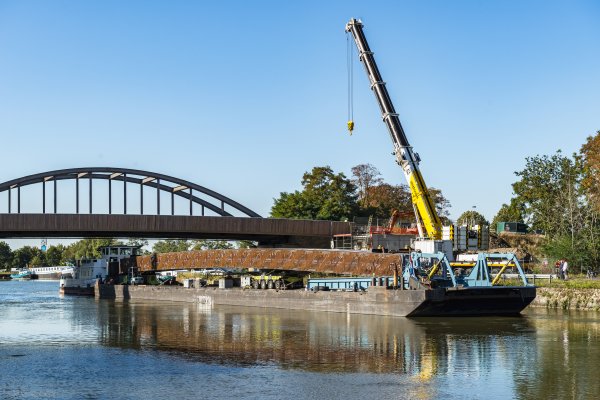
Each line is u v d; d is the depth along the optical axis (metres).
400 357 49.44
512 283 85.88
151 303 111.69
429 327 64.94
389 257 83.94
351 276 104.50
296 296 89.12
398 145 88.38
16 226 123.19
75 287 147.50
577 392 39.06
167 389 40.75
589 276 98.06
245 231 131.12
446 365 46.47
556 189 135.88
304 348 53.66
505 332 61.09
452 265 75.62
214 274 161.62
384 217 166.75
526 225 144.62
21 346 57.75
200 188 140.38
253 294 98.56
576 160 135.88
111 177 138.25
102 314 88.12
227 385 41.38
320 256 95.94
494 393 38.97
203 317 80.06
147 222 128.00
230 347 54.88
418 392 39.31
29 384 42.69
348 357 49.66
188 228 129.38
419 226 88.94
